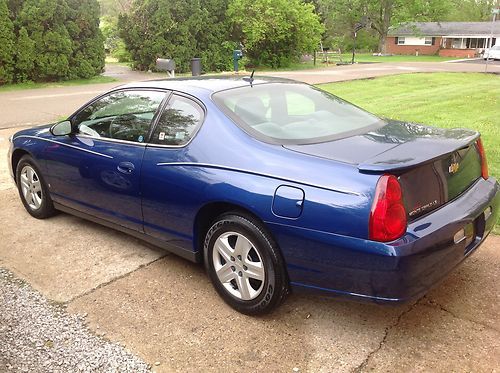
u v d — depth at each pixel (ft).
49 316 11.13
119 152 13.17
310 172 9.70
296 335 10.28
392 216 8.85
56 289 12.34
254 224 10.38
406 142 10.59
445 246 9.45
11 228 16.29
